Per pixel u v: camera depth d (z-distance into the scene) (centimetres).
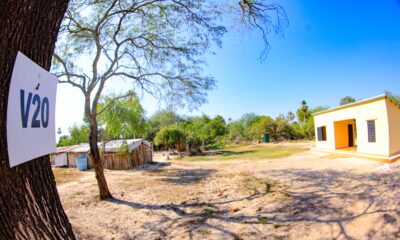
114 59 865
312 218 489
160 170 1591
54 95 149
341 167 1005
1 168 106
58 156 2278
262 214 550
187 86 962
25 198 121
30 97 121
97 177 821
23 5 119
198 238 452
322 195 632
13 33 113
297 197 643
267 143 3709
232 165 1555
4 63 108
